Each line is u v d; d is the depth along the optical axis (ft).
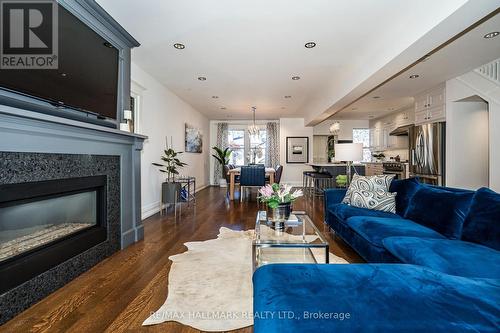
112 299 5.71
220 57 11.90
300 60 12.21
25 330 4.65
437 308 2.82
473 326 2.54
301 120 28.91
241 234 10.63
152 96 14.65
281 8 8.06
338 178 15.17
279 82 15.76
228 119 29.84
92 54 7.46
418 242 5.55
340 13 8.33
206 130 28.50
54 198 6.44
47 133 5.81
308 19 8.67
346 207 9.48
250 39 10.14
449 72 13.26
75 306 5.42
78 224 7.45
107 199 8.26
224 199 19.75
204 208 16.21
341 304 2.90
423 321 2.61
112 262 7.77
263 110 24.68
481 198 5.85
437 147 15.26
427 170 15.94
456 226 6.23
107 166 8.29
